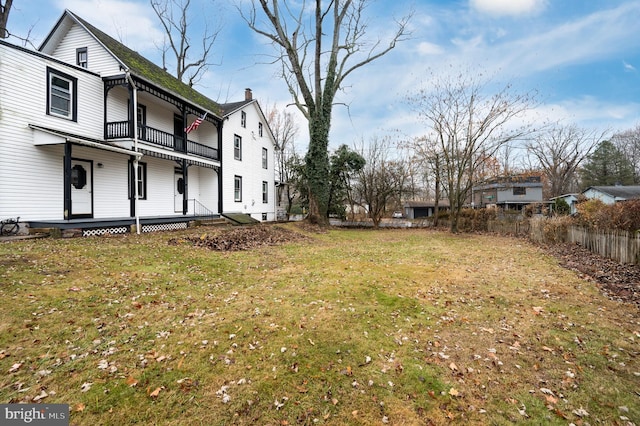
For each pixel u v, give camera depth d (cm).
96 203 1136
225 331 364
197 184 1764
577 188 4253
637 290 539
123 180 1245
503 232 1686
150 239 941
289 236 1287
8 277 489
